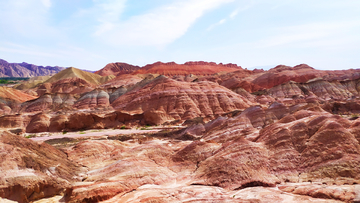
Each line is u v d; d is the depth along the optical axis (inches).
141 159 1316.4
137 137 2246.6
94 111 3654.0
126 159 1293.1
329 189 882.8
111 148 1635.1
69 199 970.1
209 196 940.6
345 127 1245.7
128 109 3663.9
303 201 828.0
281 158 1171.3
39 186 1021.2
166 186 1112.8
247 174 1090.7
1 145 1065.5
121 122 3061.0
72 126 2812.5
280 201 847.7
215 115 3440.0
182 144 1624.0
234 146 1277.1
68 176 1194.6
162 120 3144.7
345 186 899.4
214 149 1393.9
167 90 3752.5
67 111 3484.3
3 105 4013.3
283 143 1242.0
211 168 1181.7
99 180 1154.7
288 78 6314.0
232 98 3786.9
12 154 1050.7
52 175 1126.4
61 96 4643.2
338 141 1124.5
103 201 948.6
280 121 1587.1
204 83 4001.0
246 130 1852.9
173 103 3553.2
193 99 3634.4
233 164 1141.1
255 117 2166.6
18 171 1012.5
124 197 962.7
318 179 1018.7
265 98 4379.9
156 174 1194.0
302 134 1259.2
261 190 973.8
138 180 1125.7
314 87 4746.6
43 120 2807.6
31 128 2726.4
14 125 2842.0
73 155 1481.3
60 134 2576.3
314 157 1117.1
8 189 938.7
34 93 6333.7
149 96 3732.8
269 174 1111.6
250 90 6112.2
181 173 1262.3
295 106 2458.2
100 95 4473.4
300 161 1142.3
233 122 2114.9
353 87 4709.6
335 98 4323.3
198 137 2191.2
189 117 3292.3
